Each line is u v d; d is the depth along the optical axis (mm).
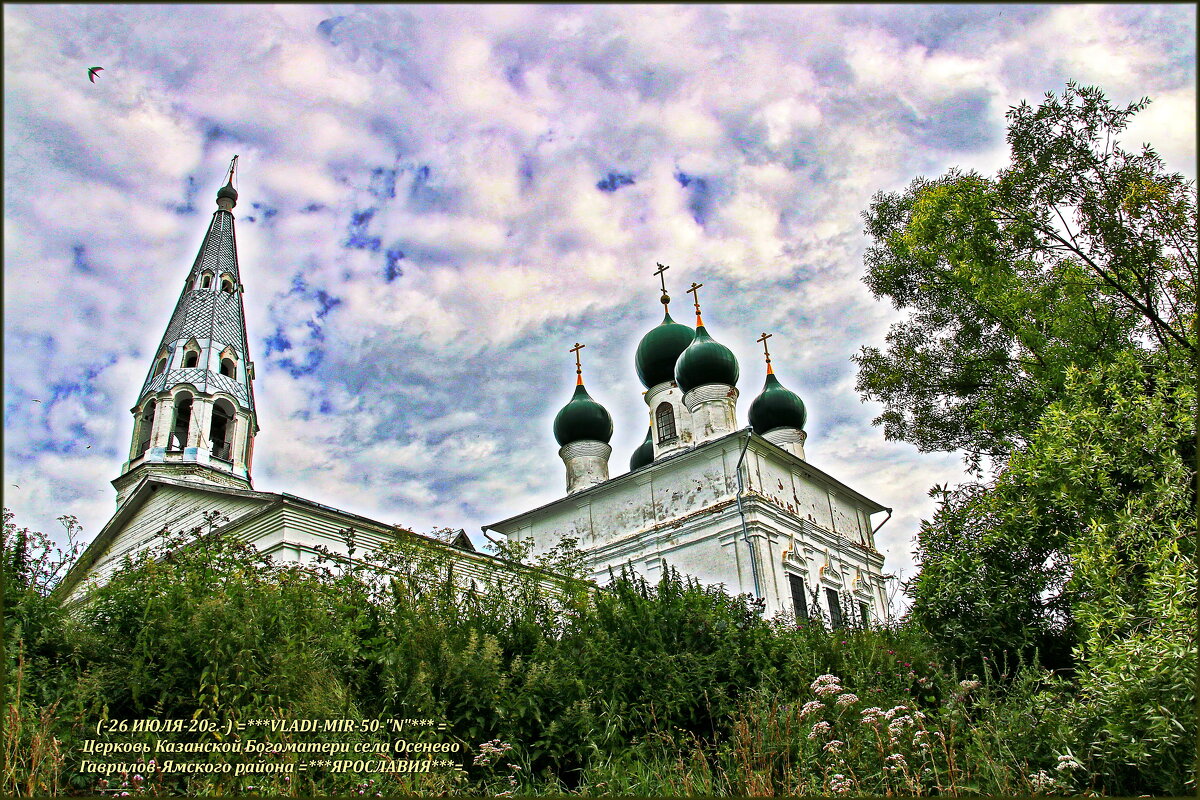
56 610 9516
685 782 8508
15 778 7074
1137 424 11500
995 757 8328
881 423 21391
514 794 8797
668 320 35188
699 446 28109
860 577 30375
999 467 17375
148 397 30188
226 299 34000
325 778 8141
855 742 8664
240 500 21109
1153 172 14500
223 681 8609
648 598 14094
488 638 10711
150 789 7566
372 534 20594
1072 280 16484
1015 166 15539
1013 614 12867
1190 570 8789
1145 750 7730
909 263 20203
